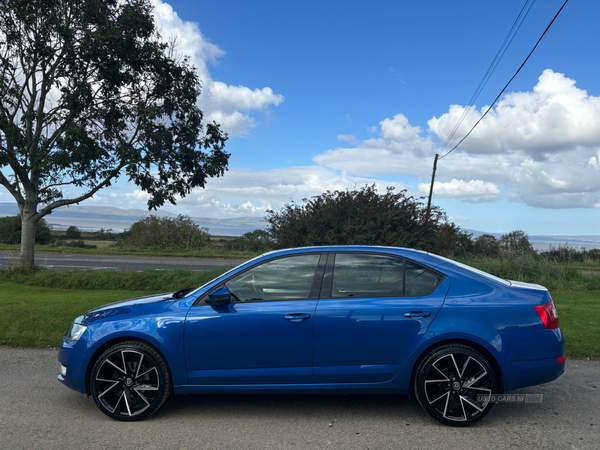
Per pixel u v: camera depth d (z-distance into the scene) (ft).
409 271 13.17
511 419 12.82
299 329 12.55
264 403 14.14
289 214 39.73
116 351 12.82
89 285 39.32
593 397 14.57
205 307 13.00
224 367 12.71
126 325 12.89
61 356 13.30
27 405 13.88
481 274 13.43
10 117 40.73
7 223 97.66
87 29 39.73
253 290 13.20
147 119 40.70
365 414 13.19
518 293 12.86
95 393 12.77
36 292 35.83
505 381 12.23
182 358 12.69
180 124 43.45
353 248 13.62
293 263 13.42
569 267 45.01
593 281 41.29
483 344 12.16
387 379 12.53
